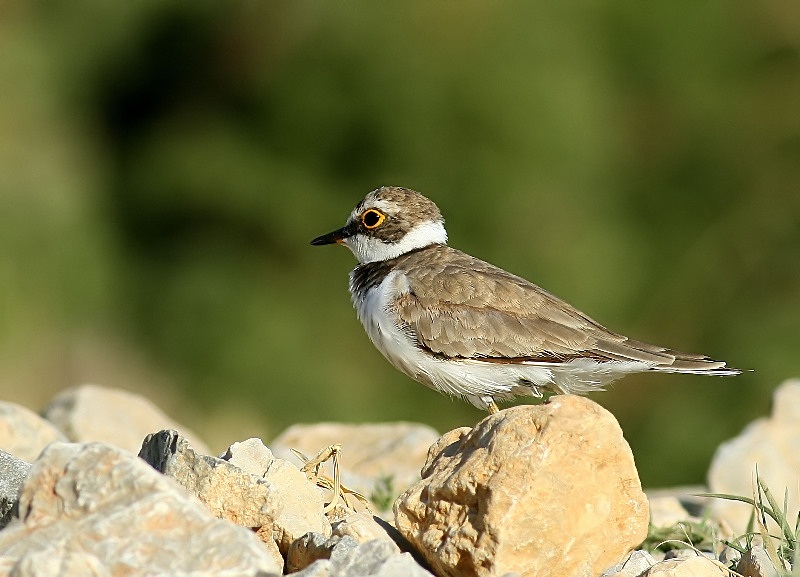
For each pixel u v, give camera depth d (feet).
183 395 58.80
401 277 33.17
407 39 60.85
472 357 31.83
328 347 60.54
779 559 22.35
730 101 63.57
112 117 63.57
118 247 61.31
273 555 21.49
